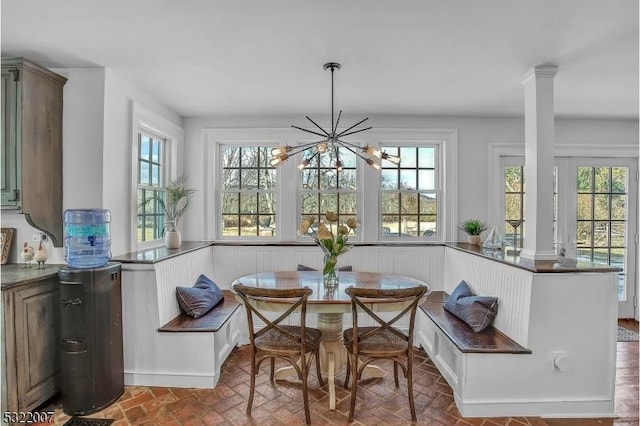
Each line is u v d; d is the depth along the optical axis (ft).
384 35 7.33
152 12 6.48
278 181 13.56
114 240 9.36
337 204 13.64
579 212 13.83
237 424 7.18
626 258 13.83
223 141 13.56
